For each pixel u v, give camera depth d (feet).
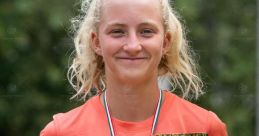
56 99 23.85
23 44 23.80
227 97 23.84
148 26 10.87
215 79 24.04
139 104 11.31
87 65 12.09
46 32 23.94
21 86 24.25
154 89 11.38
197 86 13.08
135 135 11.25
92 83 12.22
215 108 23.53
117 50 10.89
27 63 24.31
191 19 23.27
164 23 11.32
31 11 23.32
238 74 24.11
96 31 11.44
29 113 24.02
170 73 12.22
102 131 11.40
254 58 24.27
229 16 25.43
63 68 23.66
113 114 11.47
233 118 23.49
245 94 23.89
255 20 25.17
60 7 23.11
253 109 23.68
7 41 23.52
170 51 11.88
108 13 10.94
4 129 24.23
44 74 24.12
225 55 24.54
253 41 24.50
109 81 11.42
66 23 22.89
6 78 24.31
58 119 11.70
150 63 10.97
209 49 24.49
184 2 22.77
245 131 23.53
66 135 11.50
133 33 10.81
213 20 25.34
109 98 11.51
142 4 10.85
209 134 11.58
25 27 23.68
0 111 23.50
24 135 24.23
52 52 24.21
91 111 11.64
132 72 10.89
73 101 23.11
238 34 24.89
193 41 23.97
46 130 11.65
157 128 11.33
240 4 26.00
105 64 11.43
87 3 12.40
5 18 23.53
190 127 11.44
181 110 11.56
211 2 25.35
